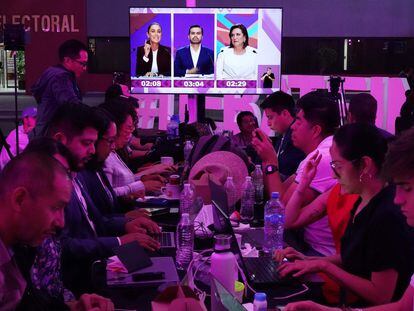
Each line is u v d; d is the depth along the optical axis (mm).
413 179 1520
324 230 2797
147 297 2154
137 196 3826
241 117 5680
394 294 2047
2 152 4402
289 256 2451
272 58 6961
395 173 1531
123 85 7648
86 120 2574
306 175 2846
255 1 16344
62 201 1672
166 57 6969
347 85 8594
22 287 1813
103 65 17172
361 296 2105
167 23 6902
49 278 2191
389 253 2029
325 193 2795
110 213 3395
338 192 2533
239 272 2178
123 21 16938
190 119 7188
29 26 17062
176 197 3887
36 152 1688
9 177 1643
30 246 1808
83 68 5191
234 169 3574
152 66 6980
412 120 7391
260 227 3096
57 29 17078
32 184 1626
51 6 16984
